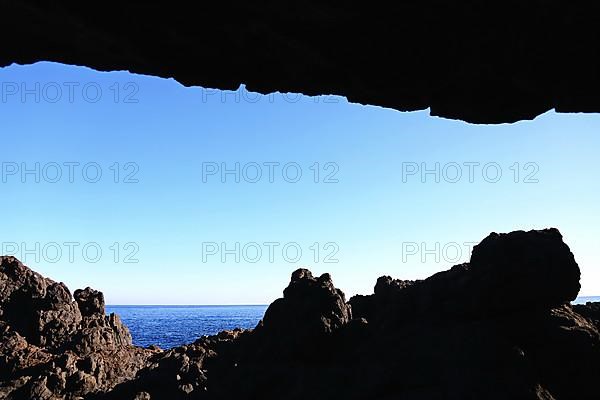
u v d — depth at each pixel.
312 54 11.20
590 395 15.38
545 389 15.26
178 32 10.48
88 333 40.09
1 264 44.62
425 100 13.10
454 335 17.62
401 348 18.73
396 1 9.74
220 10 9.95
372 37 10.64
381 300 25.84
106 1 9.68
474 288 19.66
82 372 34.16
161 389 27.84
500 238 20.61
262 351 23.22
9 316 41.44
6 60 11.30
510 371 15.53
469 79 11.97
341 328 23.05
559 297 19.02
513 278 19.16
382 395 16.77
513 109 13.06
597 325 19.28
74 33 10.43
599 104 12.21
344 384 18.41
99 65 11.77
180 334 128.75
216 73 11.95
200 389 26.73
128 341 46.88
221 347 33.78
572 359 16.23
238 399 20.38
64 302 43.66
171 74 11.99
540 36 10.49
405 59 11.34
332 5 9.70
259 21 10.23
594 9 9.62
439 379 16.22
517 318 18.14
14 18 9.99
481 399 14.79
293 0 9.52
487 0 9.83
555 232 20.59
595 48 10.57
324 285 24.61
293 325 23.23
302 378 19.58
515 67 11.37
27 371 34.62
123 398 28.20
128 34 10.52
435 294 21.59
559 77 11.53
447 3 9.84
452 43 10.79
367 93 12.77
